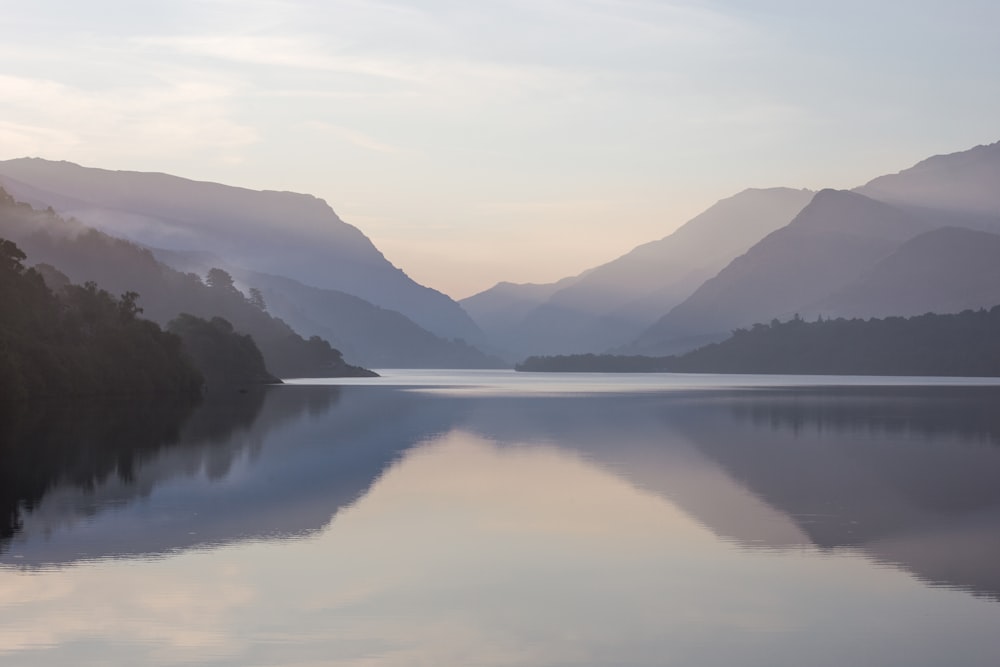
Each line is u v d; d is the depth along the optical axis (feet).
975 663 90.27
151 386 586.86
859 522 155.74
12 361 412.57
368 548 133.69
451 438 299.79
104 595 108.17
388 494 180.65
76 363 519.19
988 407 497.05
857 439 303.07
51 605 104.22
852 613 104.94
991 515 162.30
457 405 511.81
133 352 581.94
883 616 103.76
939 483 200.95
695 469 222.28
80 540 135.85
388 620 101.40
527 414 429.38
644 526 151.33
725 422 378.12
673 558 129.80
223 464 224.33
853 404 533.96
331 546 134.51
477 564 125.39
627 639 96.27
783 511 165.37
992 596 111.14
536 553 131.95
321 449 261.24
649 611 105.40
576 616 103.60
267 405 494.18
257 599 107.76
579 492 185.26
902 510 166.71
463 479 202.49
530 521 154.61
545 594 111.65
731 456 250.37
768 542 139.95
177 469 213.66
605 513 162.50
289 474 207.51
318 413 426.92
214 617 101.09
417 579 117.60
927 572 122.31
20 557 125.49
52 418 358.43
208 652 91.15
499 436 308.40
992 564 126.41
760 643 95.50
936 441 296.92
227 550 131.03
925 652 93.04
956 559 129.29
